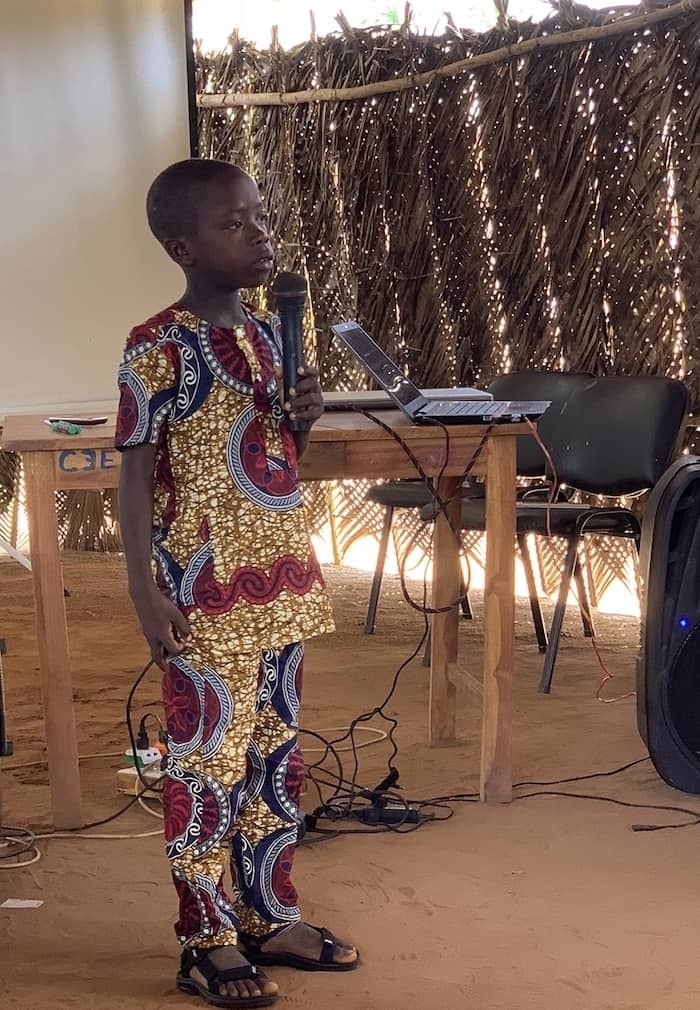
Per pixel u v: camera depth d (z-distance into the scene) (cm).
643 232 498
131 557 212
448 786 341
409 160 584
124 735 394
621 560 553
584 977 232
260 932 237
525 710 410
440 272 581
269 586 217
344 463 307
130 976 237
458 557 370
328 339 634
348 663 475
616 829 307
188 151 545
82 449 301
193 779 221
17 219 509
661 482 323
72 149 519
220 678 218
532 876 280
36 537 305
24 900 272
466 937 250
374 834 306
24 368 514
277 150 637
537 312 545
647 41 486
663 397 429
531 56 527
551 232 531
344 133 606
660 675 322
